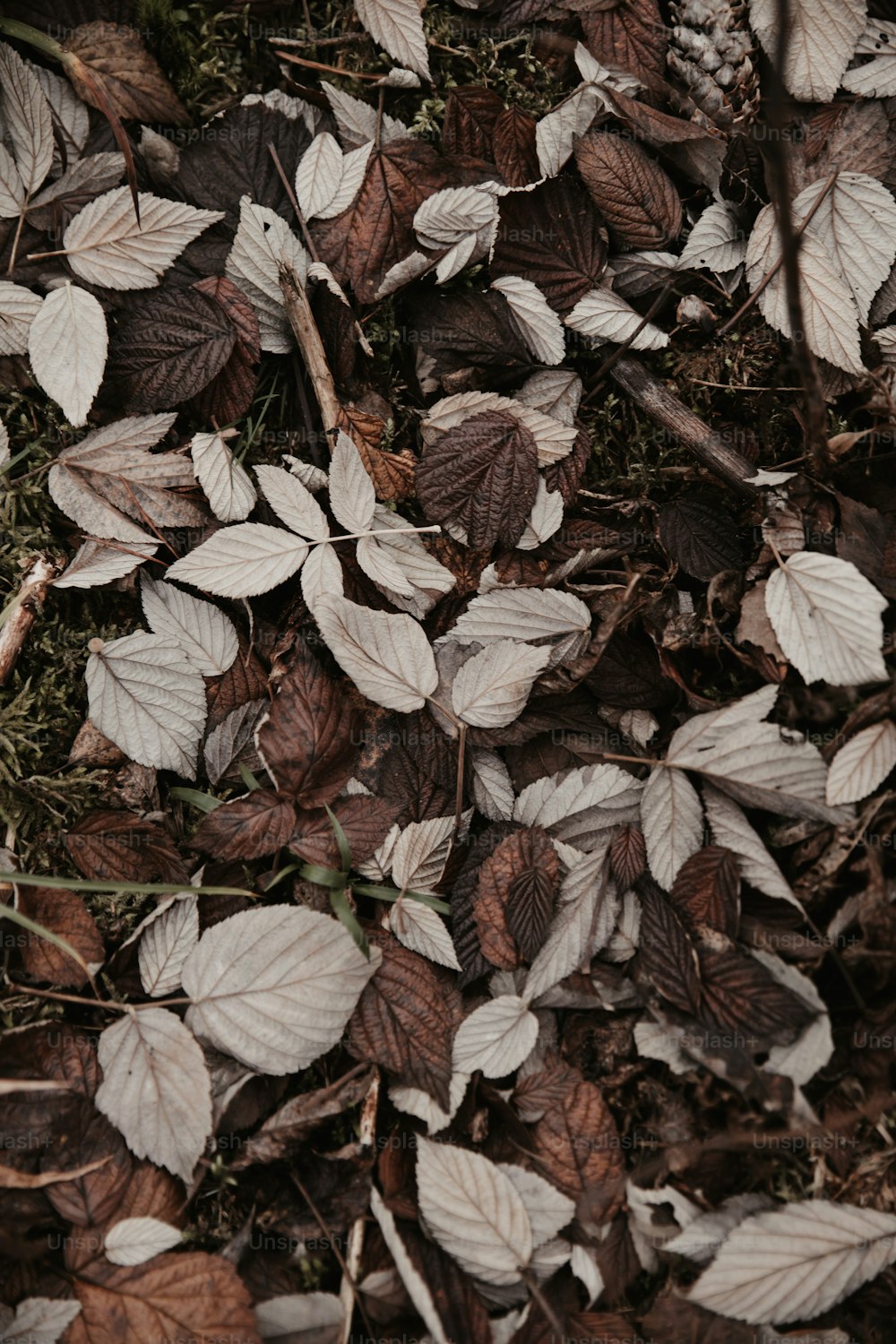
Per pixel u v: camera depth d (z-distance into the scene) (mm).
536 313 1137
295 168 1137
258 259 1127
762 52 1142
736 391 1143
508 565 1128
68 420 1125
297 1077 1095
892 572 1115
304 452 1145
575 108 1142
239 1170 1083
